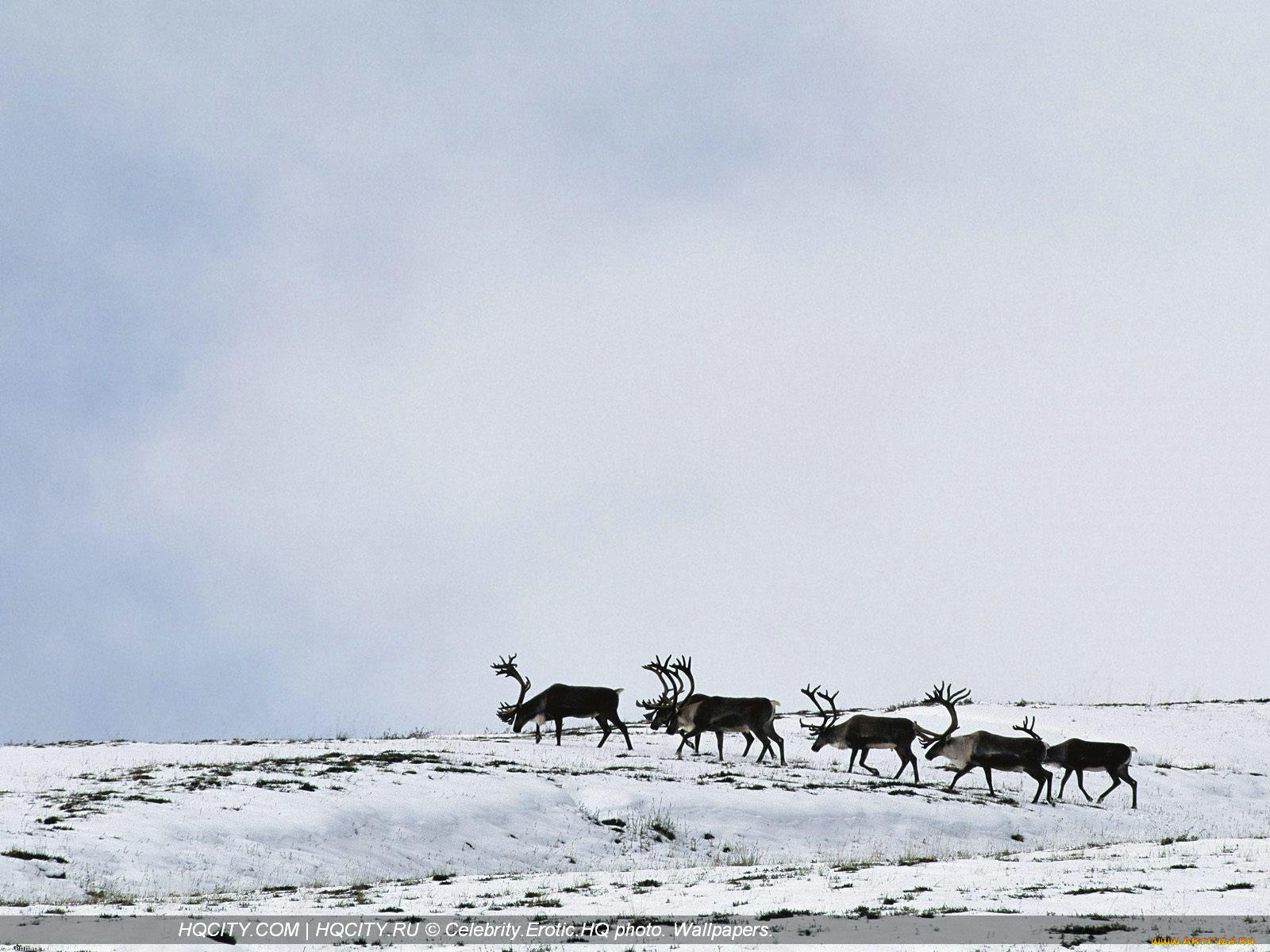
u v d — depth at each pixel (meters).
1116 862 44.22
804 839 62.00
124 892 41.84
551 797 63.75
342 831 54.16
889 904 35.09
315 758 71.81
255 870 47.44
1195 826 74.50
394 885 44.28
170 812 53.00
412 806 58.78
